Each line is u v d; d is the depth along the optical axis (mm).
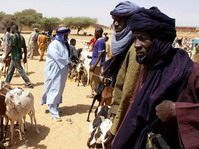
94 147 4500
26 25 79500
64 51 7078
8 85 5738
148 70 1892
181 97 1712
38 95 9547
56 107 7270
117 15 2393
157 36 1756
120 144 1925
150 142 1792
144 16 1788
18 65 9930
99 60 7805
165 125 1797
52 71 6996
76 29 90938
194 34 79688
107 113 4801
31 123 6504
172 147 1778
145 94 1816
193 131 1599
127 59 2328
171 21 1789
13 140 5855
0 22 70875
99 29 8023
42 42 17844
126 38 2344
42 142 5895
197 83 1679
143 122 1852
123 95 2236
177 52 1802
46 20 81312
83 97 9727
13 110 5250
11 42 9484
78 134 6438
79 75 11328
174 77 1700
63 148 5695
